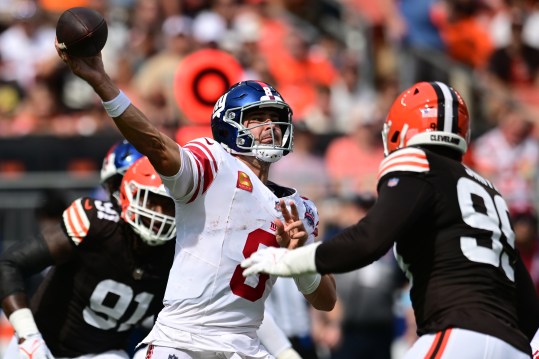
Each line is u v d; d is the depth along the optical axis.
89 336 18.56
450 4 43.94
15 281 17.67
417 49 41.44
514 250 14.93
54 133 33.00
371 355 28.84
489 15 44.72
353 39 44.44
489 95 40.50
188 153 14.89
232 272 15.46
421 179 14.35
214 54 30.92
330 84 41.53
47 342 18.58
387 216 13.97
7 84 38.94
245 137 15.88
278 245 15.73
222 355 15.59
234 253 15.42
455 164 14.86
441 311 14.23
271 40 41.44
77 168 32.44
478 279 14.29
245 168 15.66
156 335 15.72
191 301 15.45
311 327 29.06
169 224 17.48
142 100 36.88
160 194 17.20
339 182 33.34
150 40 39.72
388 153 15.48
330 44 44.56
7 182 31.86
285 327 25.81
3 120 37.44
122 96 14.29
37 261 17.86
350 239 13.89
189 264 15.45
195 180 14.98
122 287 18.12
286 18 44.53
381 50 43.06
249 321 15.84
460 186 14.58
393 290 29.17
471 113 40.81
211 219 15.32
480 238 14.47
